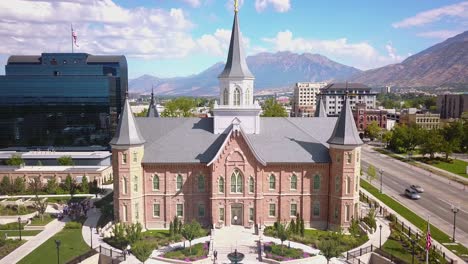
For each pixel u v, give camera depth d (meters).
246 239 57.41
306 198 63.31
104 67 132.62
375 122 180.12
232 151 60.47
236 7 64.12
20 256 52.78
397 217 68.12
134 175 60.50
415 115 187.38
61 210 74.12
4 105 117.88
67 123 120.19
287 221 63.47
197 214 63.38
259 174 60.94
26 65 131.38
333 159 61.53
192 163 61.62
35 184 85.06
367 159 129.75
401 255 51.72
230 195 61.50
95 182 87.56
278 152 62.97
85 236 59.97
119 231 54.22
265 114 156.88
